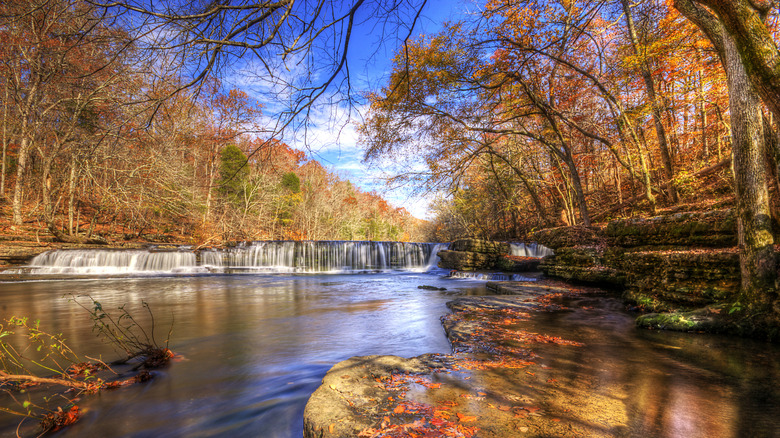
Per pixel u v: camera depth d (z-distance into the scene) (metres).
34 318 7.79
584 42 11.09
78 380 4.07
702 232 6.86
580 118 15.08
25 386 3.85
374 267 24.81
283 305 9.77
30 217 22.38
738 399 3.00
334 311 8.73
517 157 19.23
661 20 9.73
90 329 6.71
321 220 45.88
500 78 12.77
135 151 16.48
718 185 11.75
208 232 25.11
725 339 4.98
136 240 26.03
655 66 11.81
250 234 28.33
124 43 3.26
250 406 3.40
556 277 13.12
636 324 6.07
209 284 15.43
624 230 9.31
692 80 11.21
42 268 17.81
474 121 13.72
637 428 2.49
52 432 2.97
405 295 11.70
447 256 21.81
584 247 11.58
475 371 3.75
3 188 23.19
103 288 13.57
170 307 9.46
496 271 18.80
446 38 10.73
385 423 2.53
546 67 13.76
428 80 11.55
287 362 4.72
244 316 8.10
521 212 25.75
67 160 19.48
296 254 23.70
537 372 3.72
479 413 2.71
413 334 6.20
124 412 3.31
